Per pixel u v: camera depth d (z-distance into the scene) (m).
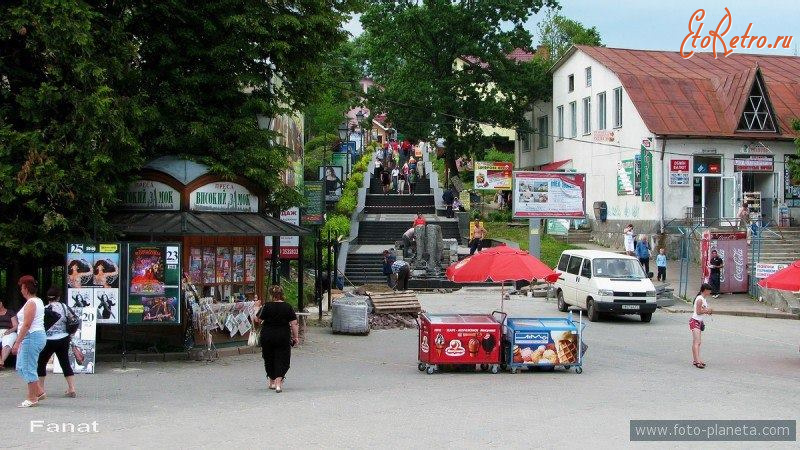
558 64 52.91
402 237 42.62
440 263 39.06
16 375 15.90
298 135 41.78
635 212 42.59
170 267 17.30
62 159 16.97
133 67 19.48
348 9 21.64
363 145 77.44
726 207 40.91
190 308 18.38
